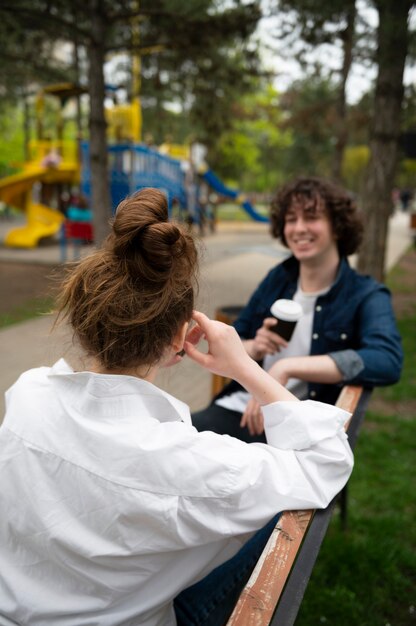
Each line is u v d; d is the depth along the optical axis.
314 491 0.99
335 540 2.52
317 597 2.20
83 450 0.88
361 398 1.67
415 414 4.00
